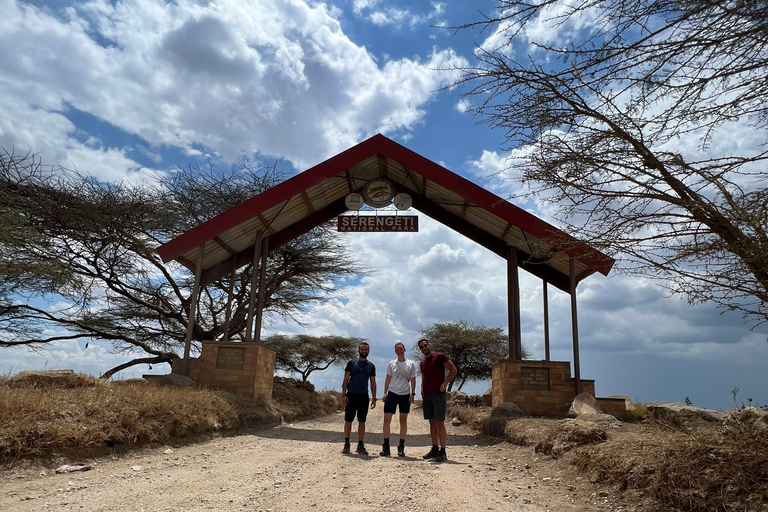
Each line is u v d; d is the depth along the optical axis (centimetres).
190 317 1402
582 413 1140
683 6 396
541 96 485
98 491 508
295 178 1412
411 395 862
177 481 566
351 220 1645
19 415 627
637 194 475
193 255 1541
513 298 1538
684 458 508
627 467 559
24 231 1598
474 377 3688
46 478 554
